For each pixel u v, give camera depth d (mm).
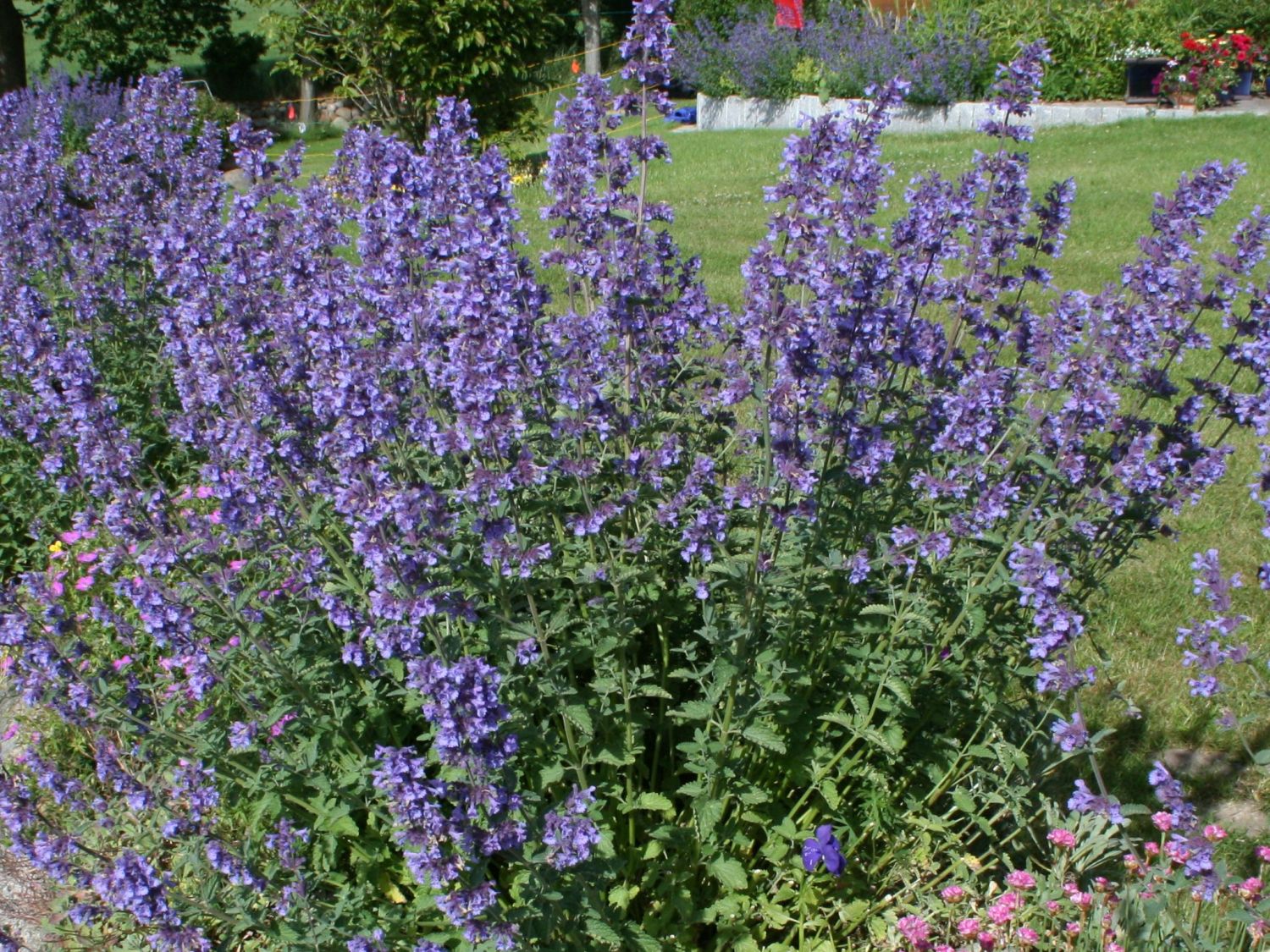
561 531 4086
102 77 29203
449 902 2797
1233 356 4199
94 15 29828
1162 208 4066
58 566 6074
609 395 4266
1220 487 6871
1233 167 3924
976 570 3939
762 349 3938
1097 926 3594
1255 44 22234
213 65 31141
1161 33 22562
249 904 3391
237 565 4062
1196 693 3658
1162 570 6090
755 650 3654
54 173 7074
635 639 4160
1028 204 4402
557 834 2865
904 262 4152
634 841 3879
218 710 4281
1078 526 3900
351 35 17016
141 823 4039
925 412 4273
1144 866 3635
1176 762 4887
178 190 6855
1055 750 4141
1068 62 22891
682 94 30484
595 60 28688
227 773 3824
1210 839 3584
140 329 6555
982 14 23406
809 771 3885
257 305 4402
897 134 21266
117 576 5883
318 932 3266
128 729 3932
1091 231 12273
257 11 39344
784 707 3811
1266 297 4121
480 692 2680
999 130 4375
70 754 4887
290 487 4020
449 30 16766
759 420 4066
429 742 3982
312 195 4695
